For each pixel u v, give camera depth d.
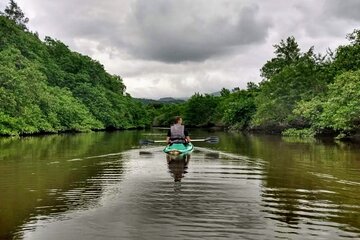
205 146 20.91
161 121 103.69
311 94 38.12
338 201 7.46
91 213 6.57
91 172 10.77
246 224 5.98
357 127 25.66
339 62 36.75
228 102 74.06
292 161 13.59
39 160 13.62
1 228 5.78
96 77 71.50
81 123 51.81
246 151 17.62
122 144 22.67
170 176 10.09
